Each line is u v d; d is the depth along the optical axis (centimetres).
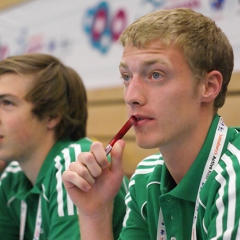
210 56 185
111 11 530
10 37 723
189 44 178
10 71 284
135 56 178
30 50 679
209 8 406
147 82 177
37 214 271
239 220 148
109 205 216
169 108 174
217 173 172
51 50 635
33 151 284
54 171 262
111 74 531
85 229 215
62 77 297
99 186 211
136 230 219
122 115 526
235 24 384
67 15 608
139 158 499
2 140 277
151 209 206
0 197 314
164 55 174
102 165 196
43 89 283
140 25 181
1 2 748
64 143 290
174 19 180
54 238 235
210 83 187
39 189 271
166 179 200
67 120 296
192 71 179
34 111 280
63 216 237
